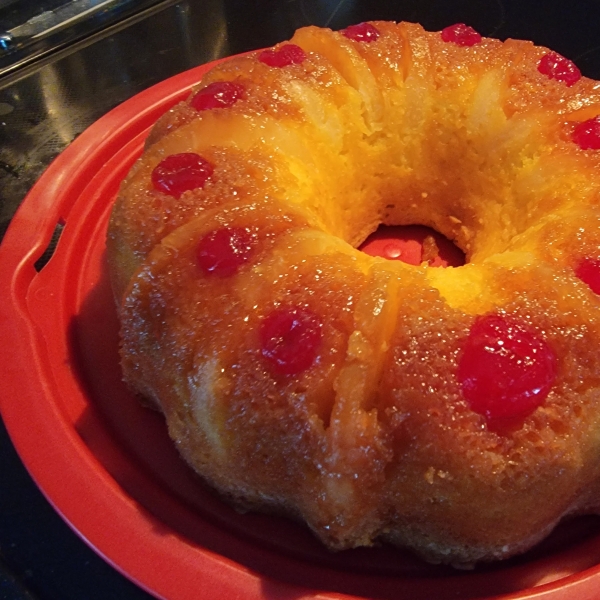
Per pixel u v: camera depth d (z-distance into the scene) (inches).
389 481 7.2
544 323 7.3
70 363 9.5
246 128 9.5
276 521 8.1
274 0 17.9
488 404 6.8
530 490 6.9
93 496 7.6
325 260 7.9
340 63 10.9
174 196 8.8
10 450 9.1
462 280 8.0
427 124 11.1
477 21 16.8
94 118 14.9
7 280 9.8
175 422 8.1
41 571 7.9
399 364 7.0
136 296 8.1
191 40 16.8
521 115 10.2
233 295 7.7
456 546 7.6
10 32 16.8
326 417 7.1
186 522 7.9
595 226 8.3
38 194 11.1
